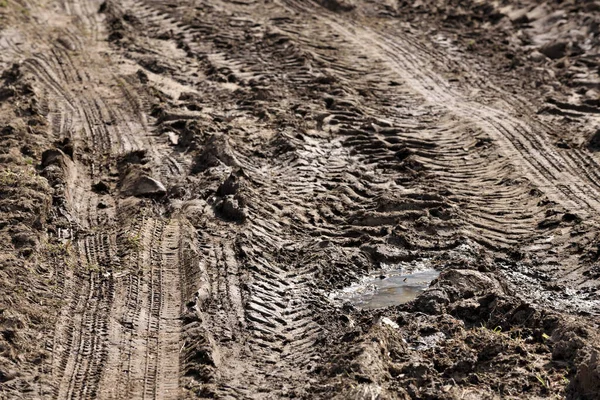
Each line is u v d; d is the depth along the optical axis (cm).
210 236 1664
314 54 2727
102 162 1998
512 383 1233
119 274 1500
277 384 1252
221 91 2453
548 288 1561
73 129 2164
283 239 1708
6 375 1204
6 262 1443
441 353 1308
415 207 1817
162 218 1722
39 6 3123
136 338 1340
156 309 1420
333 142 2156
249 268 1563
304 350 1351
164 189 1841
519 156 2058
